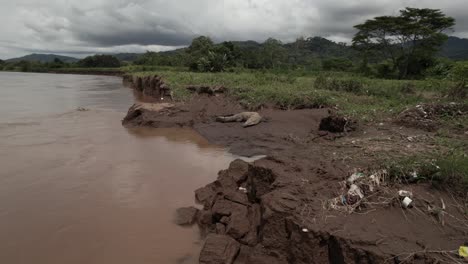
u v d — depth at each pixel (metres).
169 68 56.25
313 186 5.58
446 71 16.75
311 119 14.20
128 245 5.70
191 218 6.51
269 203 5.18
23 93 33.31
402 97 16.81
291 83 24.17
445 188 5.02
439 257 3.83
